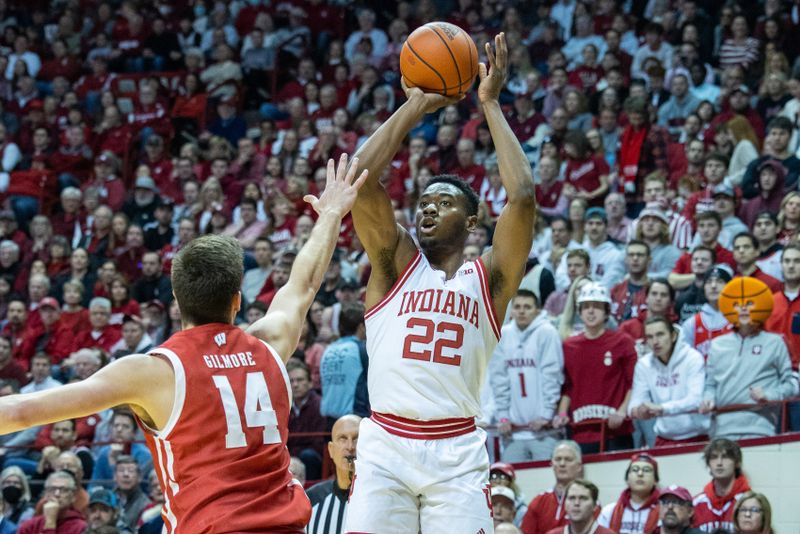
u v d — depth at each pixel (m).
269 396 7.80
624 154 27.44
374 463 8.96
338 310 22.48
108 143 35.84
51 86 38.91
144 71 39.03
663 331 17.53
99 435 21.69
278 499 7.59
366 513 8.81
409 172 29.52
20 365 23.95
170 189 33.19
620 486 17.34
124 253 29.75
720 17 32.56
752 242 20.03
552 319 20.80
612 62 31.67
